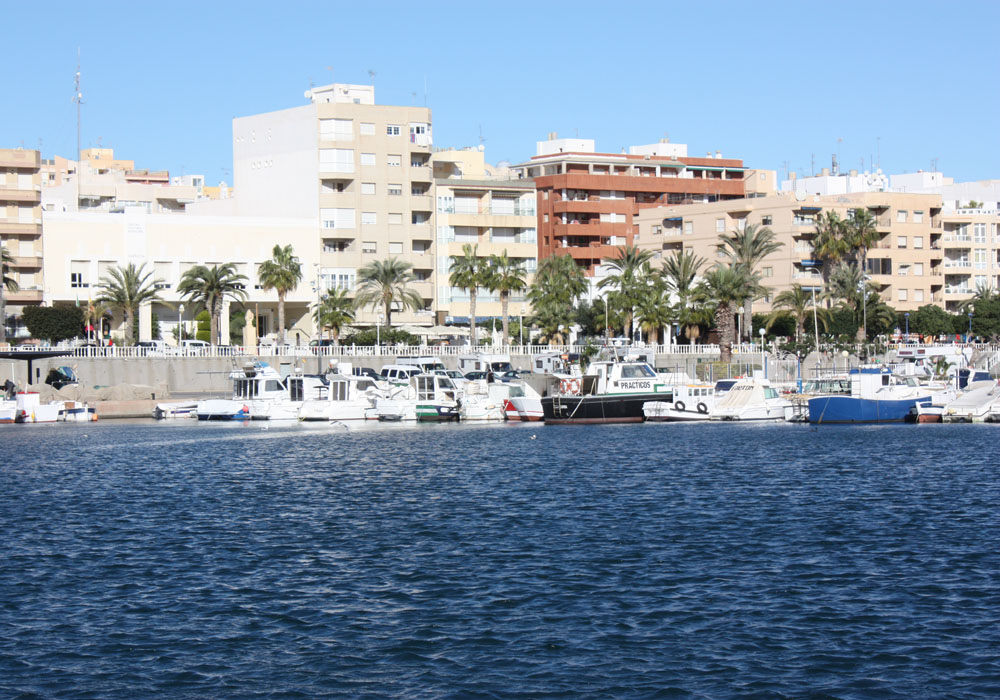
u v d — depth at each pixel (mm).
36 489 56562
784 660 27750
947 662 27438
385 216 151875
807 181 192500
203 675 27281
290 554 39938
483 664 27828
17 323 128375
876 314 143000
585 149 196750
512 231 162750
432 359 115375
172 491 55688
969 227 171000
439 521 46281
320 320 136000
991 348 130375
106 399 103812
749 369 120625
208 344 127062
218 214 167125
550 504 50281
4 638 30000
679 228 171250
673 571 36562
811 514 46844
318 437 83562
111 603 33344
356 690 26328
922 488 53938
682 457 68438
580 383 95375
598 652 28531
